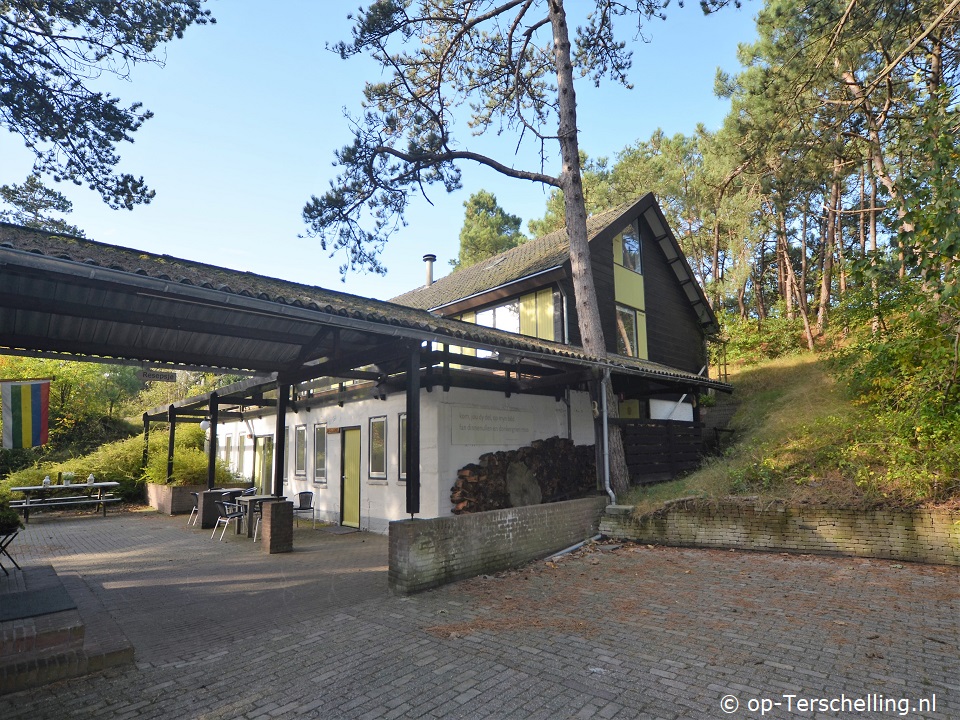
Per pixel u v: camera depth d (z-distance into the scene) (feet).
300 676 14.62
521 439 39.83
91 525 45.34
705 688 13.57
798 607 19.51
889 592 20.88
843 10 38.99
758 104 50.93
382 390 38.99
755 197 65.87
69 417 75.61
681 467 45.03
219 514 43.60
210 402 46.44
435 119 42.98
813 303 81.20
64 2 26.00
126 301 20.99
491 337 27.22
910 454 26.89
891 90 39.37
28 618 16.03
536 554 28.07
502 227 148.36
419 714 12.57
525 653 15.85
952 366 26.96
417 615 19.45
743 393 62.54
